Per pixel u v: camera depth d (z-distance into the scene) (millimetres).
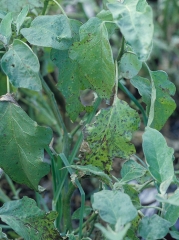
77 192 1275
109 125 709
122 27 606
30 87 670
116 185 703
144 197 1143
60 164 836
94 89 735
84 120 832
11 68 677
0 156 721
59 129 1157
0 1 792
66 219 854
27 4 798
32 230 686
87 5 1757
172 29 1878
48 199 1237
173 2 1743
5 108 707
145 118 890
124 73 753
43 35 700
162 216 677
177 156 1424
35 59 674
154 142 658
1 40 701
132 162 742
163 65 1755
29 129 709
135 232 698
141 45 596
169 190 1203
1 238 698
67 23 712
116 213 577
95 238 825
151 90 802
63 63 750
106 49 689
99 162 725
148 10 608
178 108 1660
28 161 726
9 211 680
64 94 763
